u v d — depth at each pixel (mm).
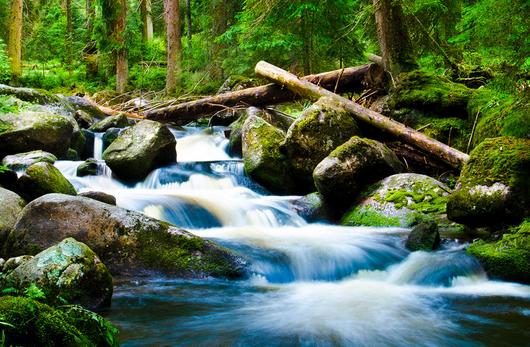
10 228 5828
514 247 5469
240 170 10422
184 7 28797
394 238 6660
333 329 3996
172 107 14945
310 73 15562
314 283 5523
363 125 10391
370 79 12055
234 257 5598
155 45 29188
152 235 5594
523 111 6531
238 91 13766
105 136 12453
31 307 2312
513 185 5996
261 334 3848
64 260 4125
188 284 5262
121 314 4250
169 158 10570
